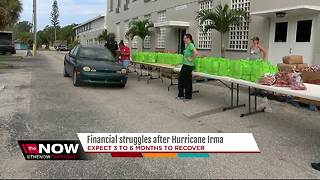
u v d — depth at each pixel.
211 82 14.98
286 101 10.11
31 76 16.38
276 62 15.67
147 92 12.20
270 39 15.91
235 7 18.19
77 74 12.74
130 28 30.06
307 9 13.25
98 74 12.52
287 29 15.02
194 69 10.57
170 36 25.88
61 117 8.07
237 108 9.45
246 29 17.48
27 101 9.91
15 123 7.48
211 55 20.34
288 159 5.68
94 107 9.29
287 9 13.65
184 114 8.71
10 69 20.28
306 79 10.12
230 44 18.56
